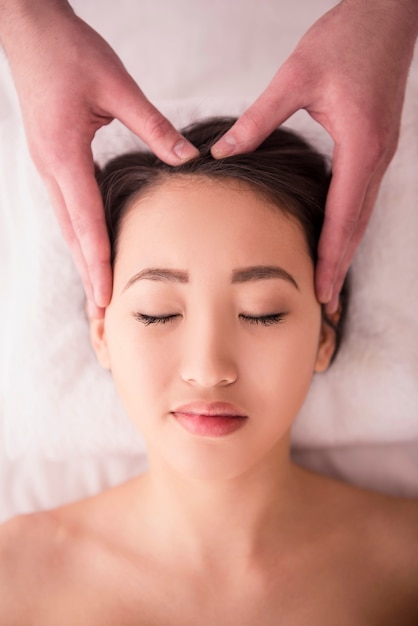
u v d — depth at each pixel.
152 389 0.88
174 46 1.25
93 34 0.94
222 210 0.88
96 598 1.00
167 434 0.89
